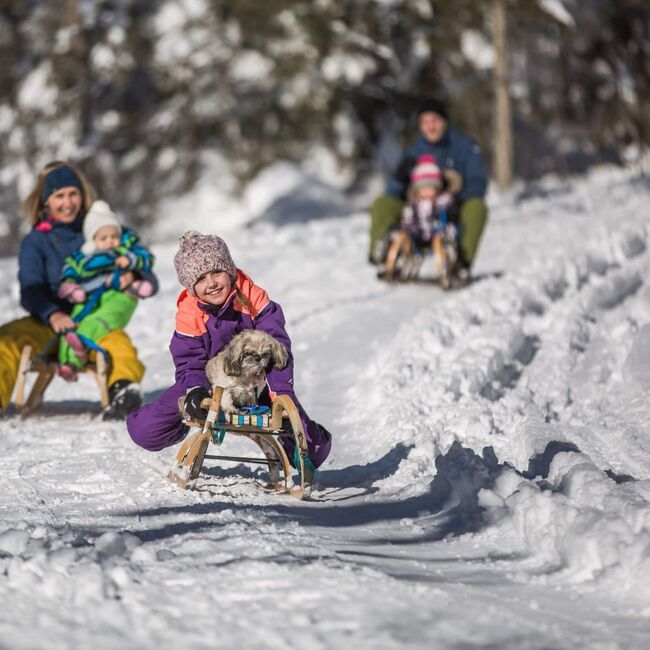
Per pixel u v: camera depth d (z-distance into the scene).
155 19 58.84
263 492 9.55
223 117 61.78
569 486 8.29
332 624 5.93
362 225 34.34
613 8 63.12
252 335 8.99
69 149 56.94
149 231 59.12
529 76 64.81
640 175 62.19
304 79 58.56
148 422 9.91
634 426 12.02
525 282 18.47
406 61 59.38
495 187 60.38
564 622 6.08
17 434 12.35
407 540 7.96
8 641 5.65
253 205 59.62
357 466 10.59
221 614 6.10
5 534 7.21
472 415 11.66
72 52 56.94
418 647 5.63
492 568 7.14
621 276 19.59
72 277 13.52
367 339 17.41
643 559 6.59
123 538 7.34
